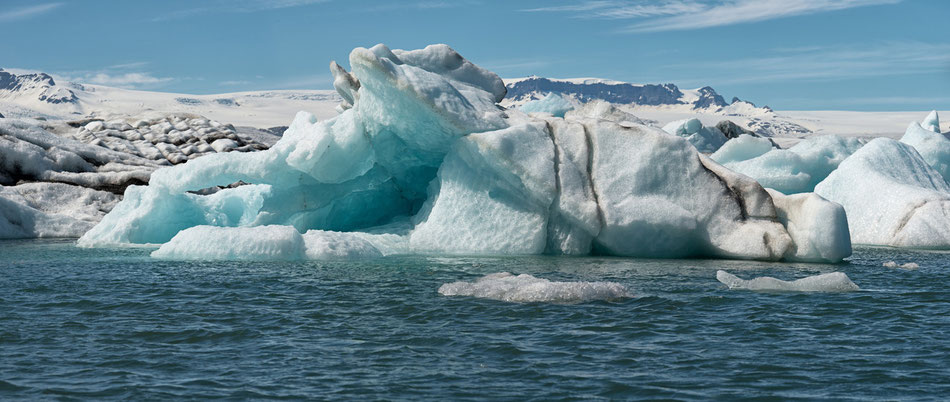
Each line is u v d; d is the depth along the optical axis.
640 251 17.16
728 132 36.38
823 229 16.28
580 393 6.88
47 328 9.28
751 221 16.92
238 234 16.53
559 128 17.95
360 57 17.50
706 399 6.73
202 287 12.23
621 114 24.92
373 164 19.98
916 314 10.25
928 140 28.25
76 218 25.00
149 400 6.66
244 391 6.91
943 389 6.97
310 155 18.31
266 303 10.86
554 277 13.58
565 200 17.02
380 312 10.23
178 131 37.03
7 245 19.53
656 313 10.20
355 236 17.38
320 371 7.52
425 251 17.58
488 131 17.70
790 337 8.91
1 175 27.53
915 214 21.25
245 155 19.17
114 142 33.84
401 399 6.72
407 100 17.55
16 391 6.85
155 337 8.87
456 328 9.28
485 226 17.66
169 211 20.02
